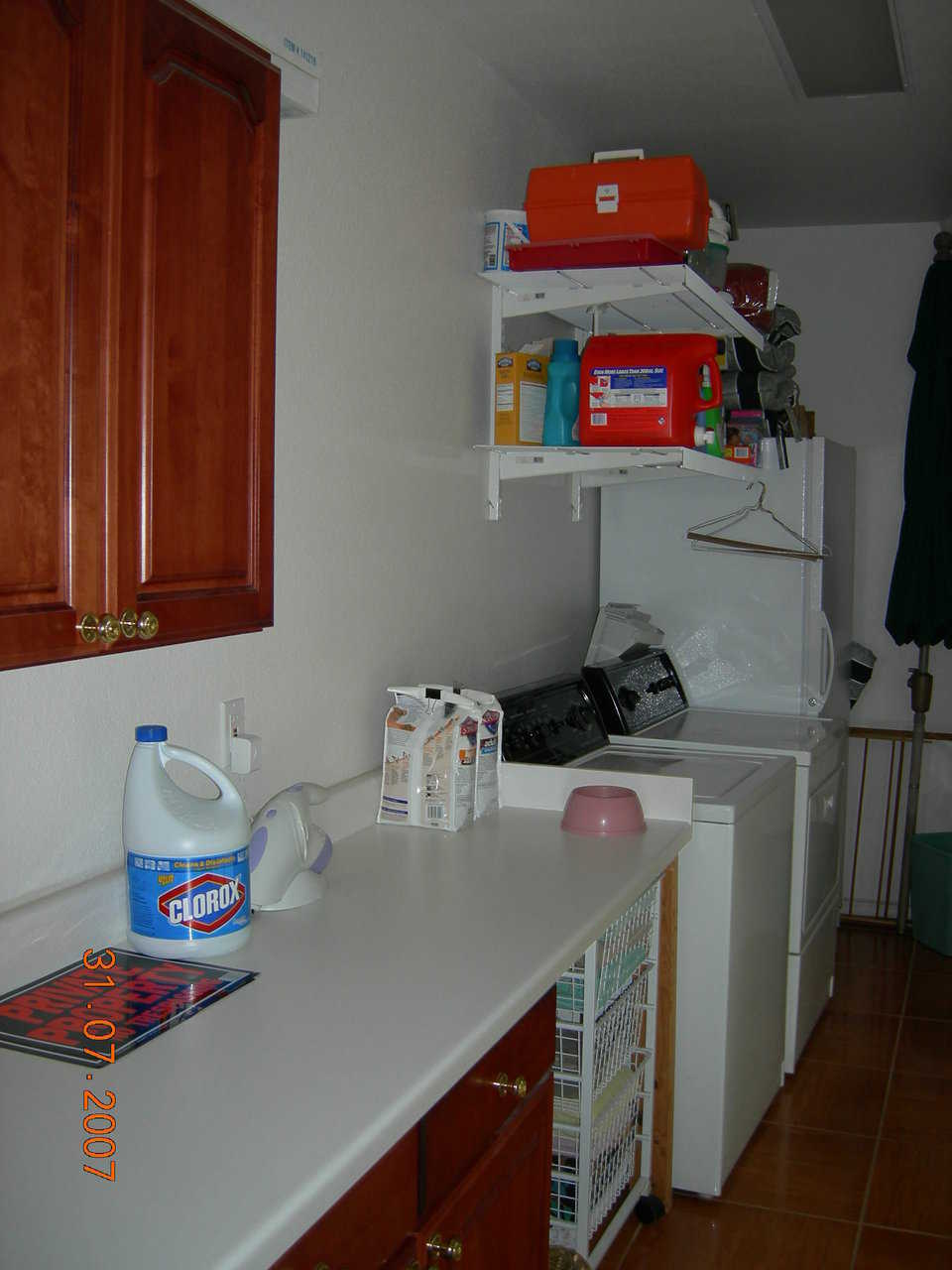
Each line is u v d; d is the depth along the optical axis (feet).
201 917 4.92
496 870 6.39
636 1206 7.82
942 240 13.23
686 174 7.57
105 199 3.48
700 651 11.78
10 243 3.15
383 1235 3.82
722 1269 7.30
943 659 14.28
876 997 11.98
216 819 5.00
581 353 9.04
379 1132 3.54
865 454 14.38
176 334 3.86
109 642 3.61
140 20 3.57
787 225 14.34
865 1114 9.40
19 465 3.24
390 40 7.42
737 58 8.94
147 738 4.93
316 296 6.68
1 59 3.08
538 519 10.71
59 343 3.36
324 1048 4.10
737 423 10.85
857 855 14.62
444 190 8.36
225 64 4.06
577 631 11.93
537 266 8.06
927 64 9.04
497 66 9.13
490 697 7.62
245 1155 3.37
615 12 8.09
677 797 7.62
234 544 4.29
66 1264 2.85
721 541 11.02
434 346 8.29
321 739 7.00
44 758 4.83
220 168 4.08
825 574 11.43
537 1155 5.35
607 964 6.87
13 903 4.71
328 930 5.37
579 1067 6.69
